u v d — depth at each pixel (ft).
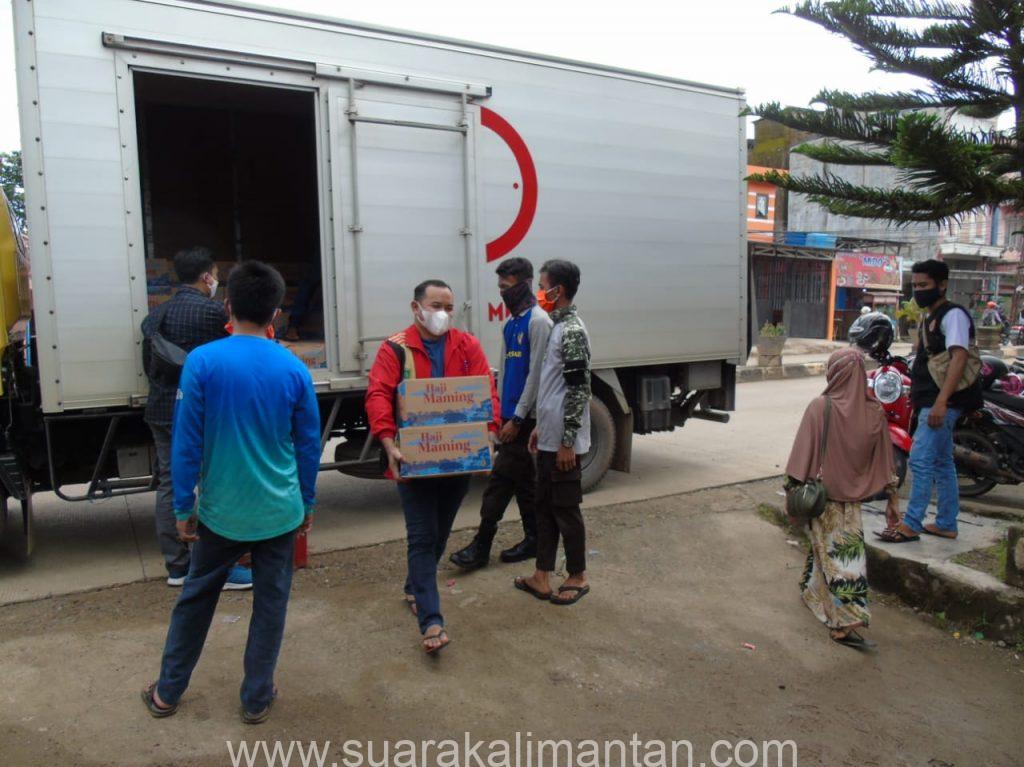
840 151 14.61
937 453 15.35
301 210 23.99
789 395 42.60
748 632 12.87
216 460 9.02
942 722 10.43
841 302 77.30
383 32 16.79
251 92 20.22
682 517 18.70
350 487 21.83
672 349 21.91
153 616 12.87
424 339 11.94
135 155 14.43
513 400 14.66
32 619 12.71
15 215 20.57
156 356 13.30
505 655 11.73
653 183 21.11
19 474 14.51
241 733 9.53
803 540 17.24
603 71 19.98
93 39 13.93
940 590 13.58
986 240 96.48
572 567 13.70
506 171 18.60
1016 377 20.33
